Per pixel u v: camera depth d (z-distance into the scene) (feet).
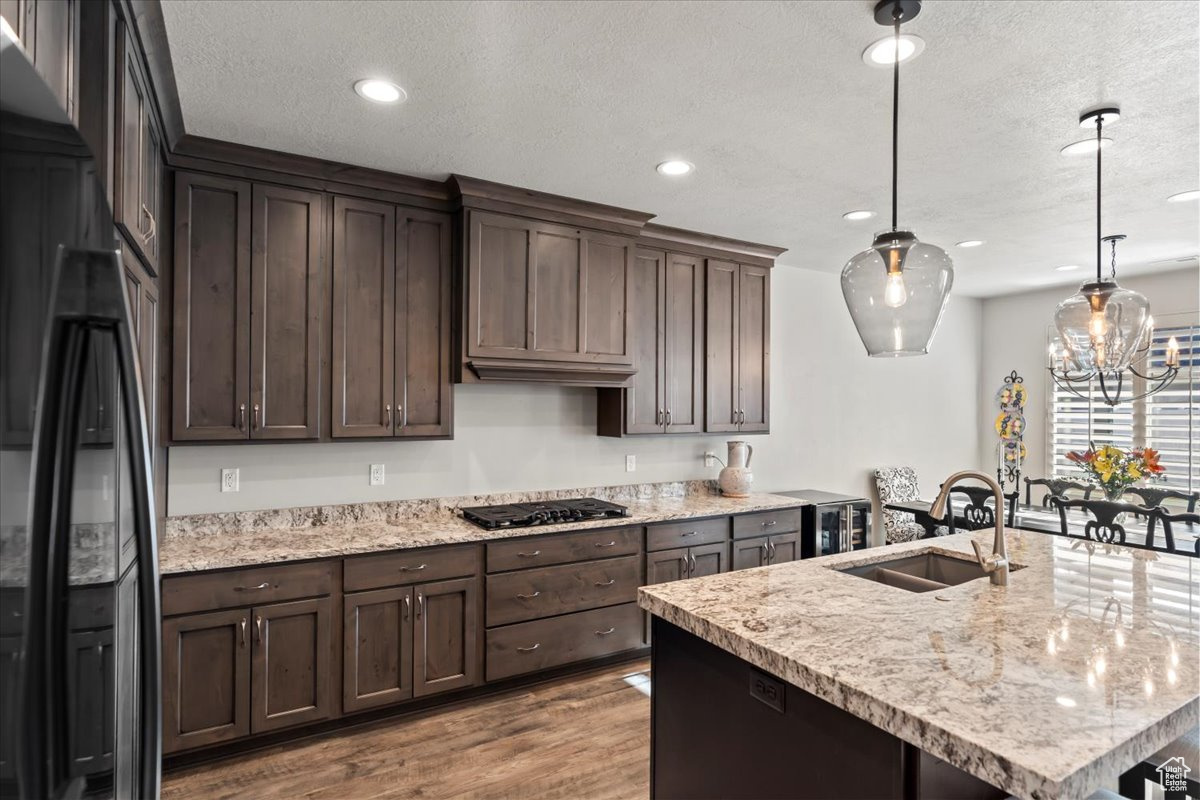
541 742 9.24
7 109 1.94
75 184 2.37
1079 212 11.85
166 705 8.11
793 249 14.92
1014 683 4.48
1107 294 8.41
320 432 9.84
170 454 9.69
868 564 8.25
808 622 5.71
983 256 15.26
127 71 5.84
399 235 10.49
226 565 8.41
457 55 6.76
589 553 11.37
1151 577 7.39
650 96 7.64
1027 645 5.20
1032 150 9.08
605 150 9.25
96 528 2.58
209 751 8.61
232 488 10.12
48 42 4.25
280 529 10.32
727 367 14.29
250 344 9.35
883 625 5.66
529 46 6.58
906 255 5.42
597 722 9.84
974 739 3.71
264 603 8.68
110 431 2.72
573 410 13.39
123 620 2.89
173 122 8.24
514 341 11.11
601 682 11.27
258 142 8.98
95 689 2.60
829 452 17.42
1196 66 6.82
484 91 7.53
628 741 9.30
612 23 6.19
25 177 2.04
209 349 9.08
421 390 10.66
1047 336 19.39
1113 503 11.85
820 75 7.10
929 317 5.53
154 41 6.43
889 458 18.65
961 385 20.51
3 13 3.45
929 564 8.87
